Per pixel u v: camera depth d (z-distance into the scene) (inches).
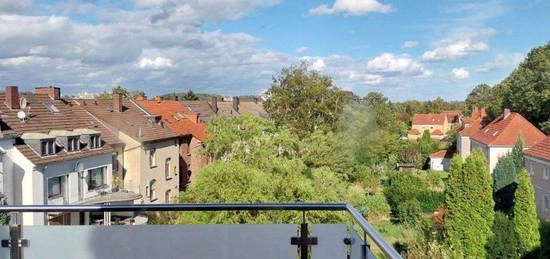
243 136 1135.6
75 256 158.7
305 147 1270.9
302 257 155.9
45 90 1059.9
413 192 1365.7
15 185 791.7
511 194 1363.2
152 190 1165.7
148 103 1582.2
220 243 157.3
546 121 1822.1
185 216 563.2
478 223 824.9
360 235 137.8
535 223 834.8
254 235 156.9
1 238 159.3
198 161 1450.5
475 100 4050.2
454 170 849.5
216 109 2198.6
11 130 810.2
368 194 1427.2
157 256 157.9
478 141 1868.8
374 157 1576.0
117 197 955.3
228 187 690.2
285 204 154.2
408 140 2642.7
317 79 1641.2
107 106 1192.8
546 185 1205.7
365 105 1612.9
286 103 1656.0
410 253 786.8
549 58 2196.1
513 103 1983.3
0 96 903.7
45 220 686.5
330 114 1600.6
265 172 882.8
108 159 1017.5
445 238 856.3
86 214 629.6
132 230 158.1
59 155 860.6
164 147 1219.2
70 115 1034.7
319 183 965.8
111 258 158.4
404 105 4343.0
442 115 3841.0
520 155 1397.6
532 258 826.2
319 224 156.0
